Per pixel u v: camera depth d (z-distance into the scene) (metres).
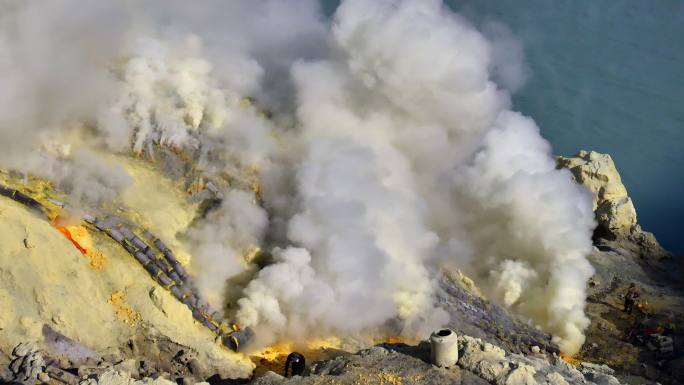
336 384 19.14
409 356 20.45
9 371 18.58
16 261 20.00
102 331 20.55
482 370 19.50
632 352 26.17
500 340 25.83
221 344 22.30
